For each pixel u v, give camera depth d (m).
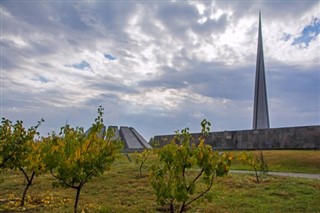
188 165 6.69
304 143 34.03
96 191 14.20
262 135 38.22
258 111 63.31
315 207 10.59
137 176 18.28
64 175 9.20
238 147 40.34
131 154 34.12
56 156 9.74
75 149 9.71
